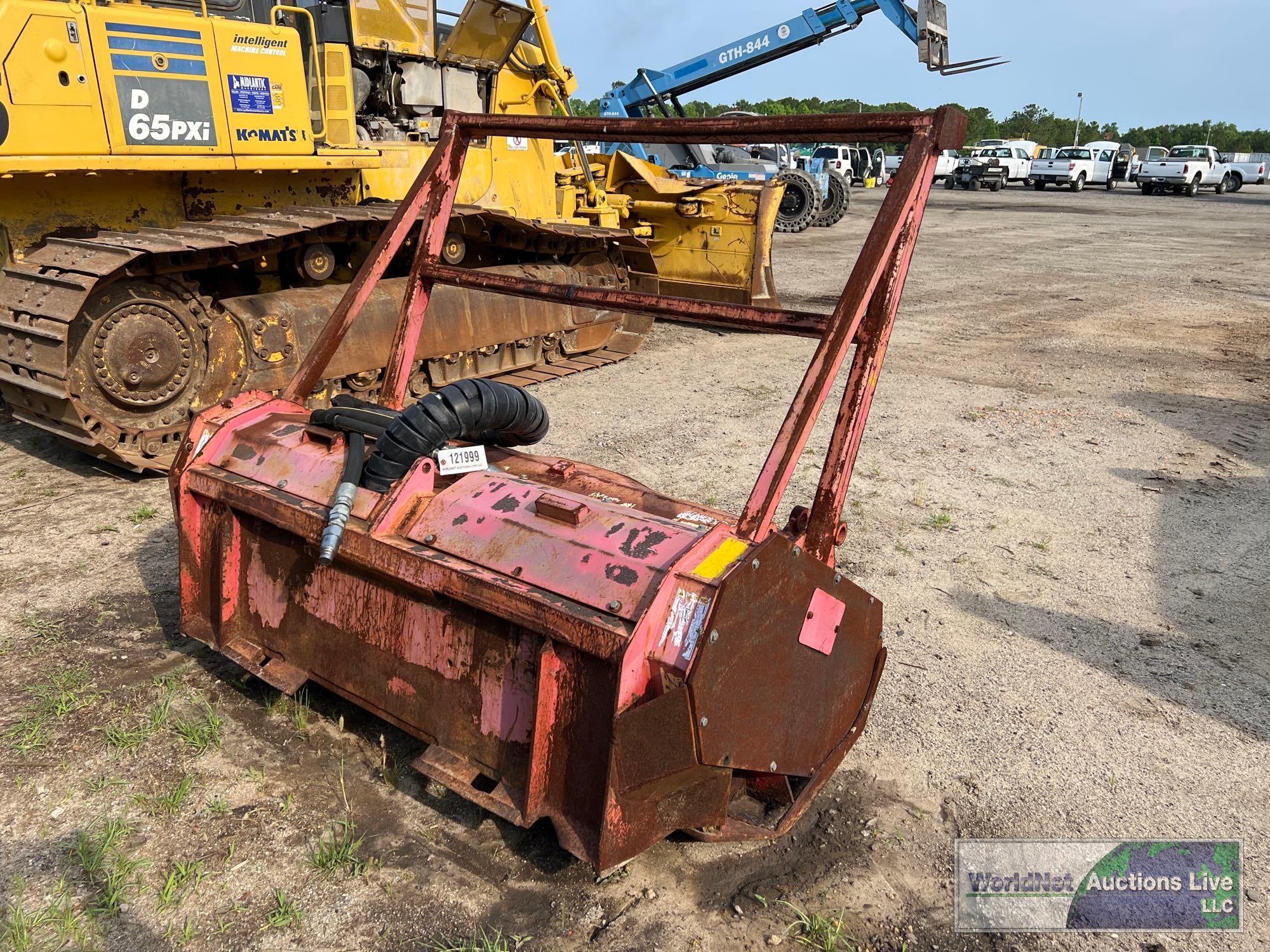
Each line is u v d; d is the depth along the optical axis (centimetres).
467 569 236
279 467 289
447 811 267
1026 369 805
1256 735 314
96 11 470
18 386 481
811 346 891
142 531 448
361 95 665
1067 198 3075
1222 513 498
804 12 1395
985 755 300
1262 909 242
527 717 239
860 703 285
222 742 293
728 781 229
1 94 443
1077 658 358
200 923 227
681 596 209
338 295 594
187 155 516
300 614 289
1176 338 940
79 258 473
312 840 254
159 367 507
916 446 598
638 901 237
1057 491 526
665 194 926
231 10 598
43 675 328
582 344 799
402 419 276
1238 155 3703
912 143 256
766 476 236
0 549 425
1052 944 230
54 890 236
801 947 226
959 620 384
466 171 699
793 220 1895
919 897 243
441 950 220
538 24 768
